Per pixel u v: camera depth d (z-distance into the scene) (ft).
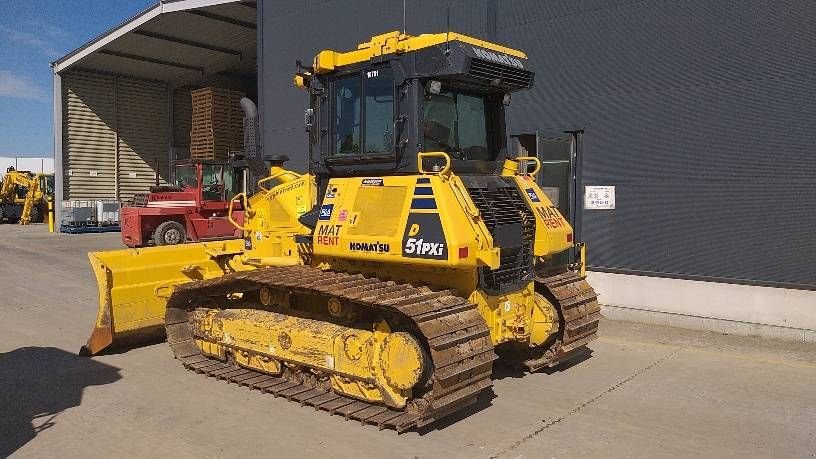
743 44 26.20
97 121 78.48
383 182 18.08
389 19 38.68
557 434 16.34
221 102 68.28
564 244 21.12
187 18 59.11
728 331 26.78
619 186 29.86
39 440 15.81
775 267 25.81
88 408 18.04
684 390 19.75
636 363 22.63
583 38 30.73
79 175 77.41
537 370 21.77
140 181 82.53
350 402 17.83
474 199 17.92
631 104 29.37
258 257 23.99
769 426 16.90
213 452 15.16
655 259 28.94
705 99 27.27
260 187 24.66
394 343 16.39
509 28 33.14
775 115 25.53
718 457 15.03
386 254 17.30
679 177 28.14
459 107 19.29
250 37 65.26
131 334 24.21
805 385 20.15
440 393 15.33
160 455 14.98
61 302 33.42
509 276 18.95
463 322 16.17
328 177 20.31
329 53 19.31
